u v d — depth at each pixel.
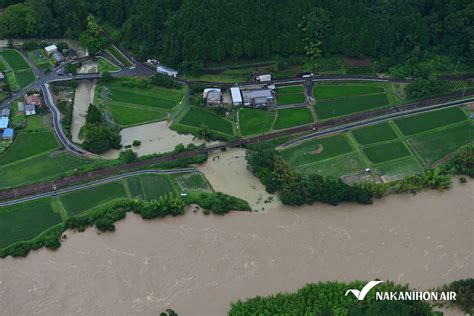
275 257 183.12
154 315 168.88
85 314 169.25
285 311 161.50
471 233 190.88
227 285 176.00
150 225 192.75
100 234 189.88
